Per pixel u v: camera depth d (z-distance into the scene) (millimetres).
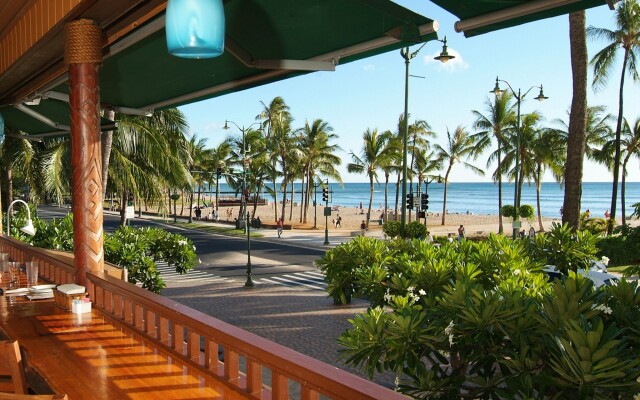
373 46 4062
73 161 4898
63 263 5547
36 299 5105
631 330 4387
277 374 2338
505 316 4512
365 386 1834
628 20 28625
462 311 4812
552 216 83000
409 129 50062
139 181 16922
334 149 51656
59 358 3475
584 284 4449
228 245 33406
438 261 7539
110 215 61156
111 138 14945
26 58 5781
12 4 5570
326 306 15555
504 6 2469
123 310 4363
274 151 50188
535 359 4340
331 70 4641
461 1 2512
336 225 51312
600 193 162750
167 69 5887
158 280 11961
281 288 18719
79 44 4703
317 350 11109
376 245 11203
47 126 9352
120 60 5734
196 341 3365
